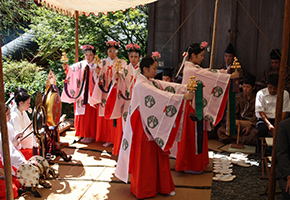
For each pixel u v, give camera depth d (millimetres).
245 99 5930
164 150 3607
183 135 4523
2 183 3691
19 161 3875
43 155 4434
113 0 5566
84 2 5703
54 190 4090
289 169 3236
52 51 9383
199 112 3689
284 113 4996
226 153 5551
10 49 9859
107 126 5766
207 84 4426
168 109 3562
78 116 5961
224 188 4230
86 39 9250
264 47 7039
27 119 4555
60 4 5996
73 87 5848
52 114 4570
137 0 5602
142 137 3754
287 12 3318
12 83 7242
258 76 7133
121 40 10531
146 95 3666
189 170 4625
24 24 11023
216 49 7371
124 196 3947
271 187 3574
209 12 7379
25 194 3947
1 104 2584
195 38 7543
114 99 5043
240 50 7211
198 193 4035
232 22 7176
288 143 3338
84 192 4043
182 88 4047
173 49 7703
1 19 9055
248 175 4633
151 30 7797
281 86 3434
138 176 3801
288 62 6797
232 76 4344
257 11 7031
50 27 9555
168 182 3916
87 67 5582
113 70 5605
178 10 7578
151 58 3771
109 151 5559
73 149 5617
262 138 4672
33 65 8391
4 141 2633
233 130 4555
